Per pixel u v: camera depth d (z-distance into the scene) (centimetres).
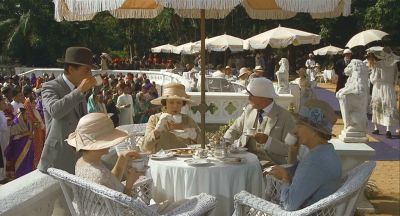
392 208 690
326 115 380
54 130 461
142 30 5025
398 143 1162
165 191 460
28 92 1113
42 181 454
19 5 4306
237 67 3772
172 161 474
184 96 593
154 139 556
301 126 381
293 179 381
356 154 684
